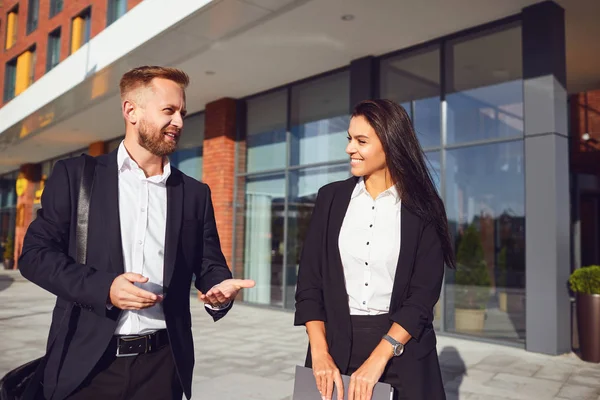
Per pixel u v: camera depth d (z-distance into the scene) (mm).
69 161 1759
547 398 4254
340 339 1773
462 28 6824
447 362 5426
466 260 6762
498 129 6531
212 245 1983
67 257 1594
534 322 5887
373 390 1603
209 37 7152
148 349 1744
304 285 1898
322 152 8695
